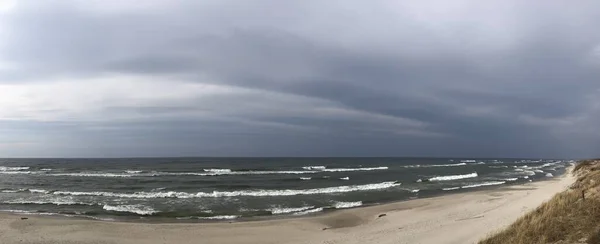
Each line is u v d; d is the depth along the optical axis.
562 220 9.27
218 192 34.19
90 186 41.31
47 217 22.94
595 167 34.34
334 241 16.00
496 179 49.91
